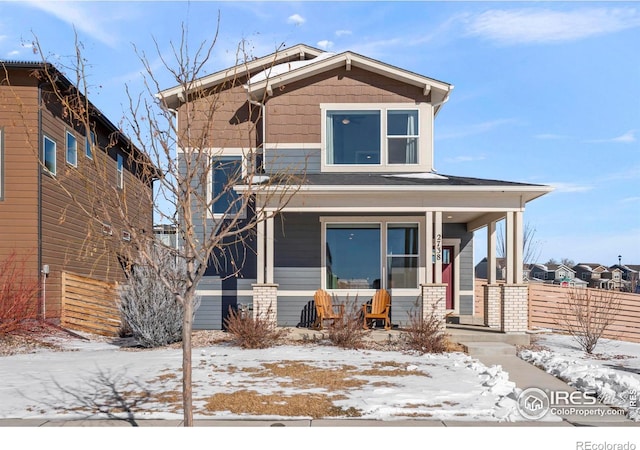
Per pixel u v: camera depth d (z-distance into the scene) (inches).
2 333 512.4
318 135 631.8
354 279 605.3
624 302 618.8
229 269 613.0
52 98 617.3
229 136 628.4
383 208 543.5
